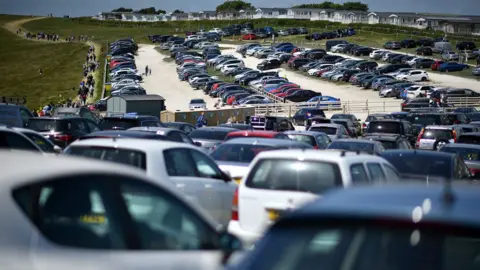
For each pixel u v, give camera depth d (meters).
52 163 5.14
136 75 103.94
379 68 100.50
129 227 5.30
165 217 5.71
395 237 4.13
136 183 5.55
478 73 98.25
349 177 10.39
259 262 4.43
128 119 28.41
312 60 114.06
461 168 17.59
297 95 81.19
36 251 4.41
